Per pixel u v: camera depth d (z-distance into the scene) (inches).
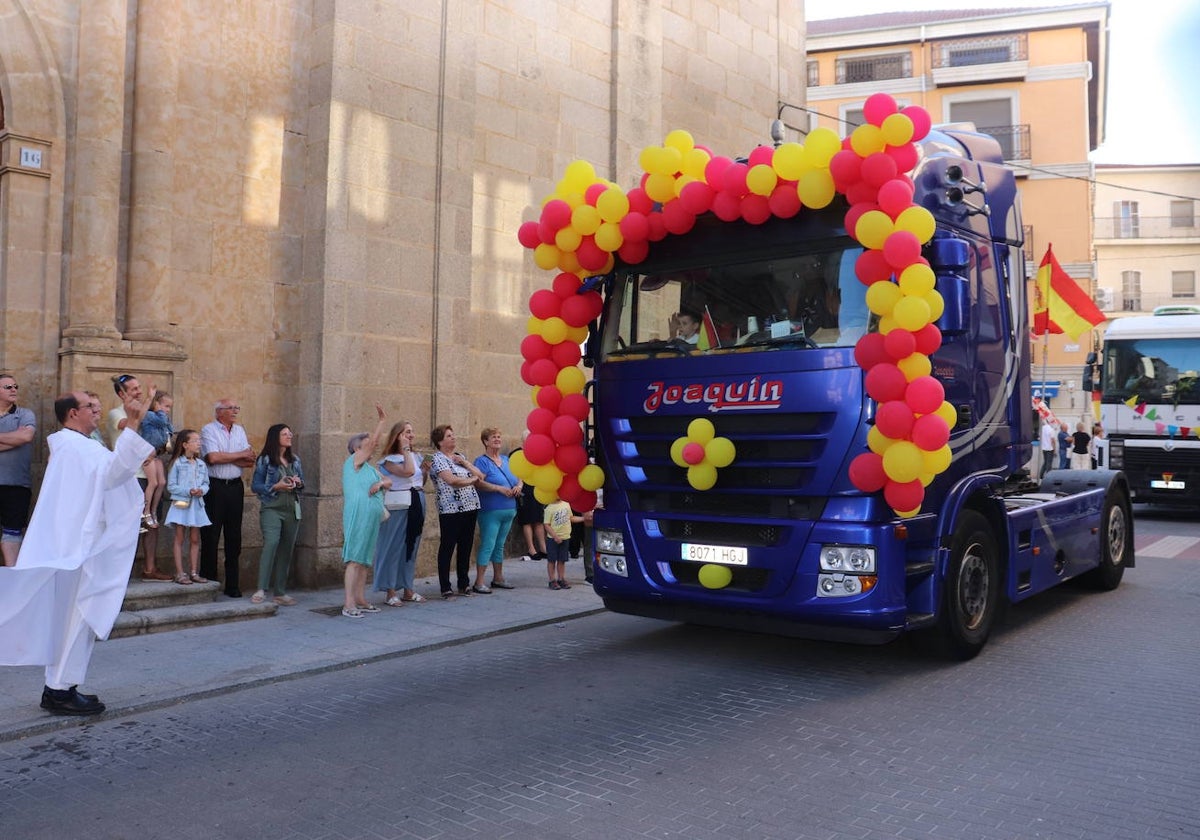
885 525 235.5
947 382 259.1
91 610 220.1
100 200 341.7
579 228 274.8
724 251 263.0
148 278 354.3
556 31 494.0
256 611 332.2
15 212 332.2
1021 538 305.9
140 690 243.3
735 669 265.7
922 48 1499.8
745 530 251.4
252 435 385.1
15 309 331.6
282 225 394.9
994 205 294.7
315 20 401.7
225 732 214.8
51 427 335.6
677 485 261.1
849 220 235.9
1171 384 631.2
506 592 388.8
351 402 396.2
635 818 162.6
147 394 350.3
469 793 175.0
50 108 338.6
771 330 250.1
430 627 319.6
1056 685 245.0
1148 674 255.4
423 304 422.9
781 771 184.2
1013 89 1462.8
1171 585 401.7
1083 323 550.3
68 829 161.6
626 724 215.8
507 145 470.0
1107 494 383.6
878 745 199.2
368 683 256.2
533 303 291.1
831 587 236.4
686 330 265.6
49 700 221.1
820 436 237.0
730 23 611.2
